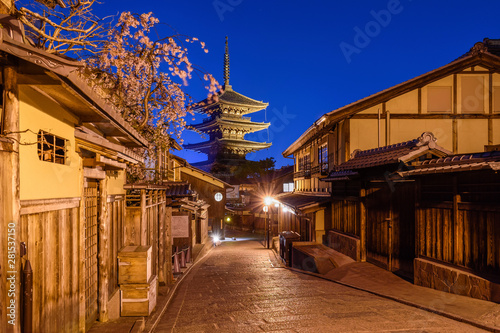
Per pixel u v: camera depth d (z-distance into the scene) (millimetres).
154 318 6914
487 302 6852
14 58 3082
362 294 8781
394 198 10734
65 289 4590
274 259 18828
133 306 6957
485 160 6883
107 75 9812
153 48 9750
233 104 54375
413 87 15938
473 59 15703
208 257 20750
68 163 4625
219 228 35781
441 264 8477
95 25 5781
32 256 3627
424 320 6125
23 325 3307
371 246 12164
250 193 51375
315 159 21500
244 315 6996
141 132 11297
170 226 11938
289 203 20156
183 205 16422
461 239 7941
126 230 7992
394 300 7949
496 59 15320
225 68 57719
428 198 9117
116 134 6977
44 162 3893
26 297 3283
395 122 15969
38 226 3791
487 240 7270
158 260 10523
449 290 8000
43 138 3928
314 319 6383
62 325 4473
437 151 9375
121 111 10375
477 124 15961
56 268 4297
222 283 11430
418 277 9094
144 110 11461
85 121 5215
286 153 28812
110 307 6547
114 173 7148
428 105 16047
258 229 42188
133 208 8062
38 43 5590
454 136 15930
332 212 16312
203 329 6102
